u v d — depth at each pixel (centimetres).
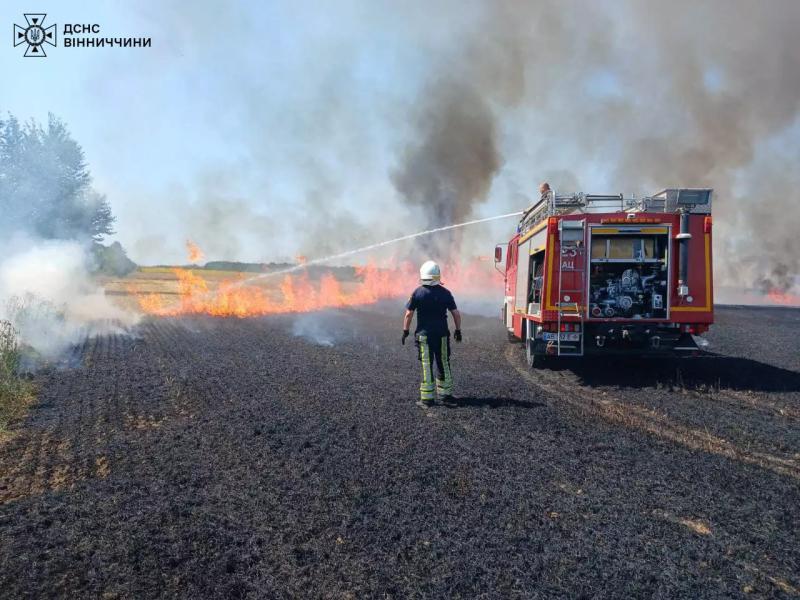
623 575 333
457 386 847
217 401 746
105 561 344
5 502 431
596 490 457
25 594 309
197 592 313
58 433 607
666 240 895
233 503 430
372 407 717
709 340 1373
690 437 602
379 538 376
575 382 895
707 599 309
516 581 326
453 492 452
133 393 793
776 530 391
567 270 902
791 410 718
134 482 470
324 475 486
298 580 327
